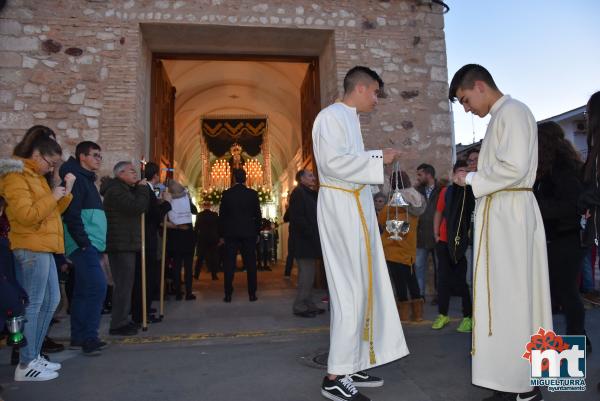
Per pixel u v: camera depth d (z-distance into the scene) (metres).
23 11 6.82
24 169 3.29
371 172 2.67
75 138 6.70
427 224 6.05
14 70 6.71
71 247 3.95
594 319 4.75
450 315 5.39
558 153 3.40
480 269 2.61
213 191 16.72
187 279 7.07
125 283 4.64
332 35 7.68
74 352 3.98
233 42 7.88
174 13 7.13
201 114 16.81
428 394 2.81
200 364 3.56
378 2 7.77
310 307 5.62
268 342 4.25
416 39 7.78
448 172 7.62
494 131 2.62
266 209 19.66
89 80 6.84
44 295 3.37
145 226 5.38
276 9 7.43
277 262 17.02
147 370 3.42
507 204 2.56
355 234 2.78
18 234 3.25
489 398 2.62
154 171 6.21
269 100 15.46
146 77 7.75
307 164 9.58
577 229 3.33
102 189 4.73
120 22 7.00
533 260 2.60
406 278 4.98
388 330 2.85
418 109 7.68
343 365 2.63
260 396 2.82
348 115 2.90
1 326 2.89
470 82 2.74
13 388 3.05
